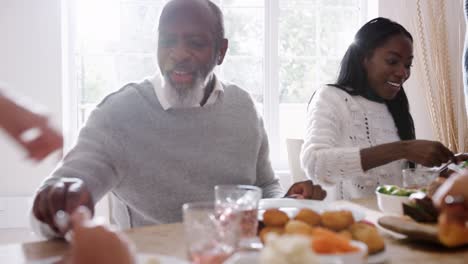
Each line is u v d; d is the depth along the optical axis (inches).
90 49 103.8
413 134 71.4
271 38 107.1
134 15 104.2
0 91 26.9
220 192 35.7
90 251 22.3
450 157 57.7
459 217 32.2
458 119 107.5
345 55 71.4
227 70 107.8
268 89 108.0
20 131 25.8
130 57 104.8
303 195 49.4
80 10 103.0
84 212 23.8
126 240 23.6
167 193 57.3
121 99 57.8
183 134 58.1
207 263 27.3
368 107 69.2
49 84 97.3
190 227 28.2
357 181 65.9
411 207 36.6
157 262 26.2
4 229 95.2
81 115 104.3
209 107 59.7
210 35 57.1
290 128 111.4
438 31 106.9
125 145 56.3
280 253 21.8
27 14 96.3
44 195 35.7
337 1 111.0
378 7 107.5
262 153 64.1
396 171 66.9
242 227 32.2
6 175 95.6
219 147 59.3
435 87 107.7
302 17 109.8
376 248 30.7
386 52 67.4
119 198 58.7
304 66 110.7
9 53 96.2
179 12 56.1
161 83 59.1
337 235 27.5
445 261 30.8
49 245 34.0
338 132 66.7
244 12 107.3
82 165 51.8
